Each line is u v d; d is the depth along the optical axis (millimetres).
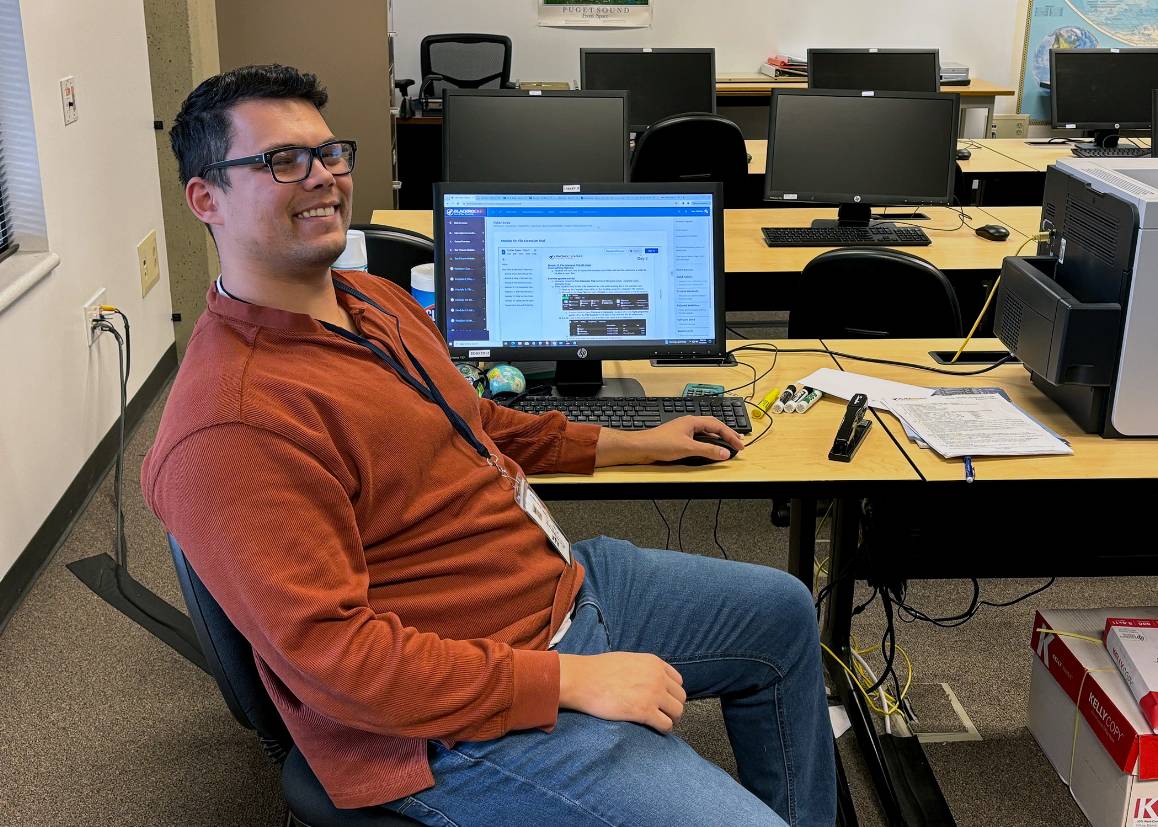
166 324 4027
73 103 3098
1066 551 2111
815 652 1666
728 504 3346
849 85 5570
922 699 2414
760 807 1327
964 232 3699
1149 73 5211
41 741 2264
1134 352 1906
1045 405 2135
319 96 1407
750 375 2295
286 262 1354
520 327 2100
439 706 1270
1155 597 2832
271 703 1429
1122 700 1917
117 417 3447
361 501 1332
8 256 2828
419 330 1612
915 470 1862
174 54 3947
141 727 2311
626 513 3277
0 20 2725
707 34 6699
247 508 1217
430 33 6582
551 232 2084
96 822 2057
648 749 1358
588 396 2156
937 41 6809
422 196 6273
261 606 1218
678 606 1632
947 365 2355
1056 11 6781
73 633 2611
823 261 2791
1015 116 6723
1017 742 2285
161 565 2895
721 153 4219
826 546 3078
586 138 3268
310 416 1281
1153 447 1956
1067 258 2096
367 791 1329
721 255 2113
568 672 1356
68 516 3029
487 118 3240
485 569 1438
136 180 3664
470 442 1502
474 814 1333
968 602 2803
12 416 2666
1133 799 1864
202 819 2068
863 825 2074
